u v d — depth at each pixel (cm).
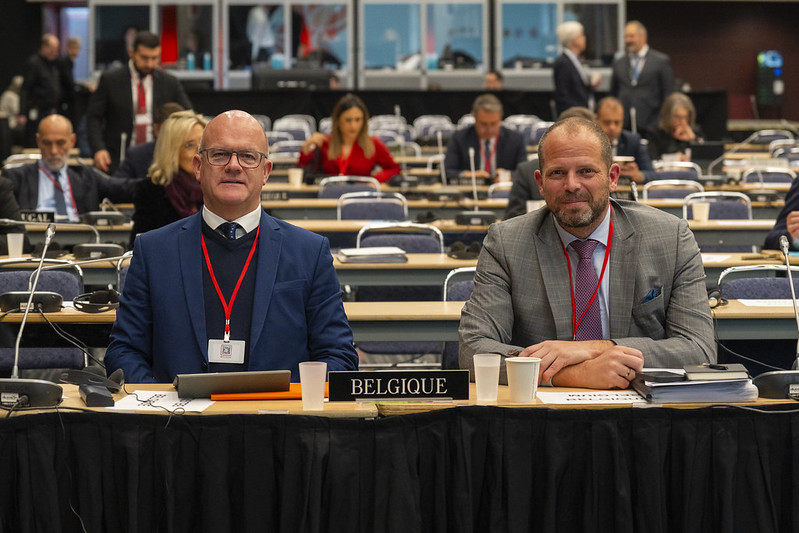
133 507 204
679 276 271
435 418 208
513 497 208
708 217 663
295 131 1177
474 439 209
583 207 260
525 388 220
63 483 205
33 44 1636
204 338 263
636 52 1082
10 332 352
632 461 210
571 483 210
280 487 204
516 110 1324
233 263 271
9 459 204
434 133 1165
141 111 838
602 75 1555
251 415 205
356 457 205
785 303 373
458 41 1568
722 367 225
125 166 679
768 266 385
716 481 211
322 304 274
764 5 1762
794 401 221
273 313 267
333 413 215
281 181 895
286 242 274
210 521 204
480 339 264
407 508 205
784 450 213
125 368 263
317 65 1437
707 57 1767
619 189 718
